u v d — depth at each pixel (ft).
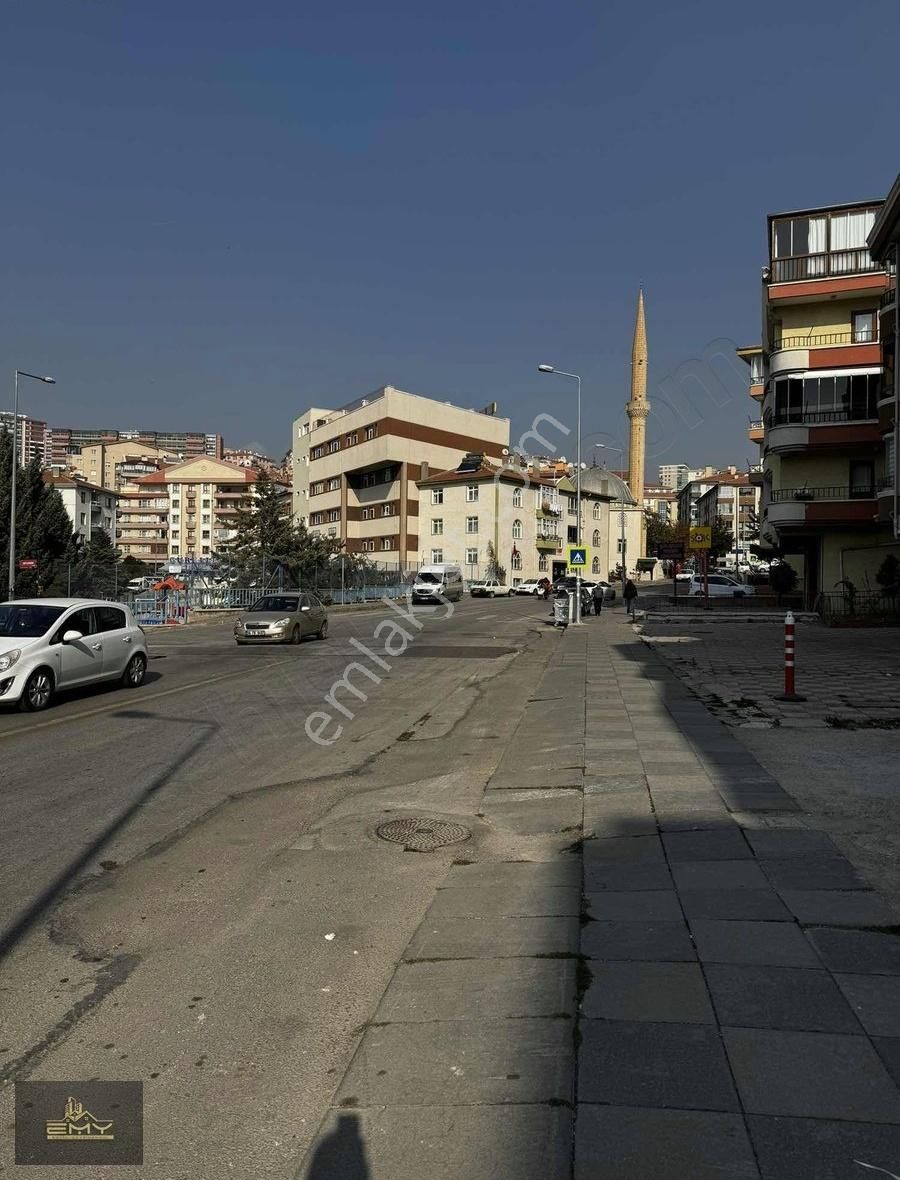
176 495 409.69
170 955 14.03
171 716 38.04
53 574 131.34
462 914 15.44
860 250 104.58
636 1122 9.01
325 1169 8.65
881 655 61.57
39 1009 12.28
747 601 149.38
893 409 89.15
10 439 147.64
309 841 20.29
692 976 12.40
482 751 31.14
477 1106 9.53
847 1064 10.03
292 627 79.36
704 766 26.66
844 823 20.27
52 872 18.06
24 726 35.12
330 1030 11.61
